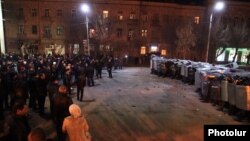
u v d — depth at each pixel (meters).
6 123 5.13
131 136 8.91
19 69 14.24
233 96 11.33
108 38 42.62
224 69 18.67
